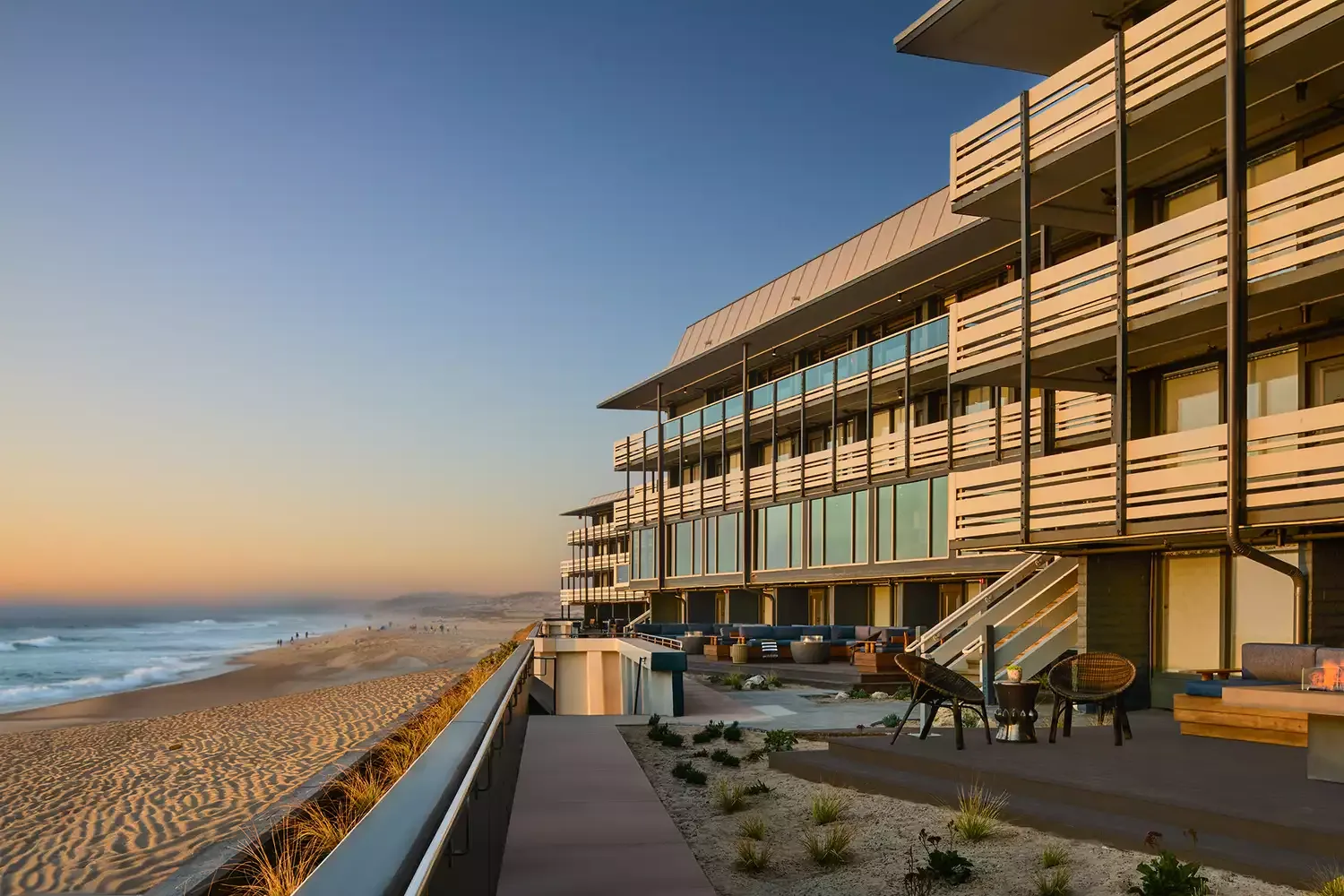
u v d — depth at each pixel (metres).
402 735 8.70
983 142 16.02
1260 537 12.60
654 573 45.53
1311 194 10.97
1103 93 13.74
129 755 24.31
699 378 43.12
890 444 28.94
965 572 25.84
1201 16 12.34
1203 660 14.65
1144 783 7.53
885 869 6.32
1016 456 23.69
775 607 36.28
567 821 7.74
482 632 191.88
